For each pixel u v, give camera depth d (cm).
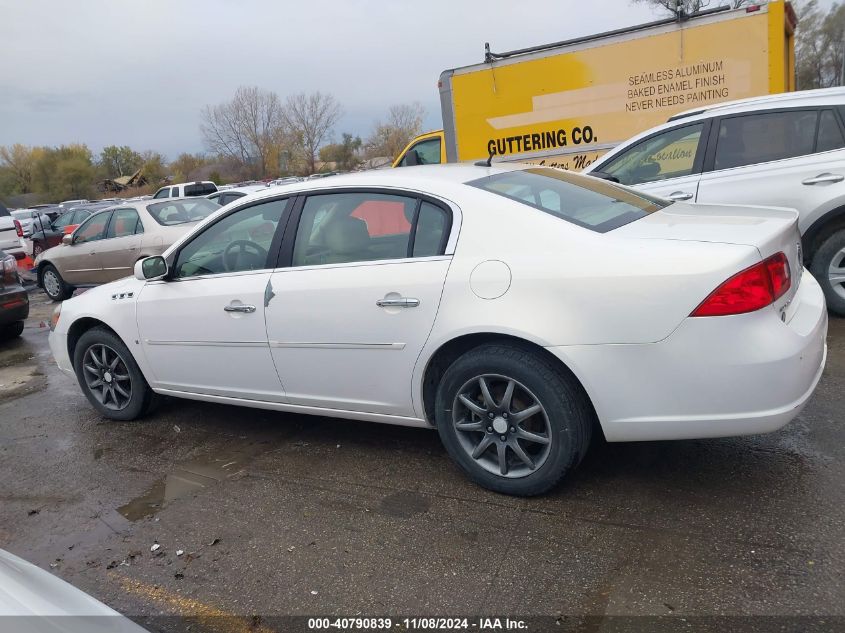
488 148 954
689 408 286
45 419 530
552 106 894
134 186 6562
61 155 6694
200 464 413
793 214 332
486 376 322
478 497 338
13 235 1464
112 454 444
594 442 381
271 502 356
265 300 385
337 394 375
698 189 580
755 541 279
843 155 525
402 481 364
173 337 437
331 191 379
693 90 805
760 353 274
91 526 353
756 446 358
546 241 310
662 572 266
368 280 348
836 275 548
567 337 296
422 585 275
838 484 315
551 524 307
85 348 495
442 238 334
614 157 637
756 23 756
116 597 288
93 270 1084
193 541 326
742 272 274
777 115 558
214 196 1455
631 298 285
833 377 441
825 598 243
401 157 1144
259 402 416
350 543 310
